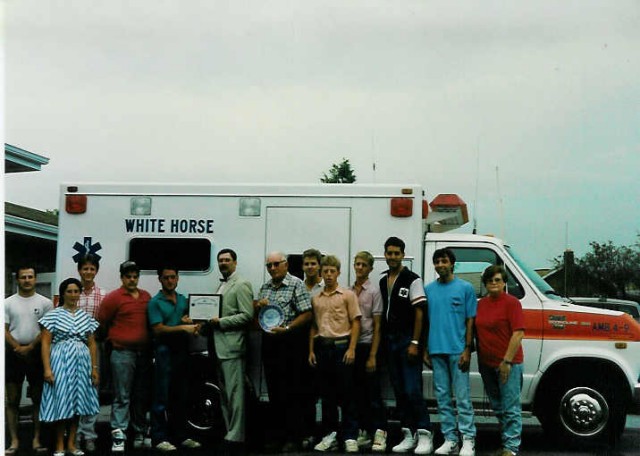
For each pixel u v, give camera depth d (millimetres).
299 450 8312
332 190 8969
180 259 9133
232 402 8367
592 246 40625
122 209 9211
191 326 8398
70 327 7980
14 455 8180
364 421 8633
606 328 8773
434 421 11547
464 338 8086
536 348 8781
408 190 8875
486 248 9086
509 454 7812
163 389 8414
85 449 8461
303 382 8367
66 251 9234
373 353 8273
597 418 8688
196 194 9141
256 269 9008
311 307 8312
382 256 8859
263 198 9062
